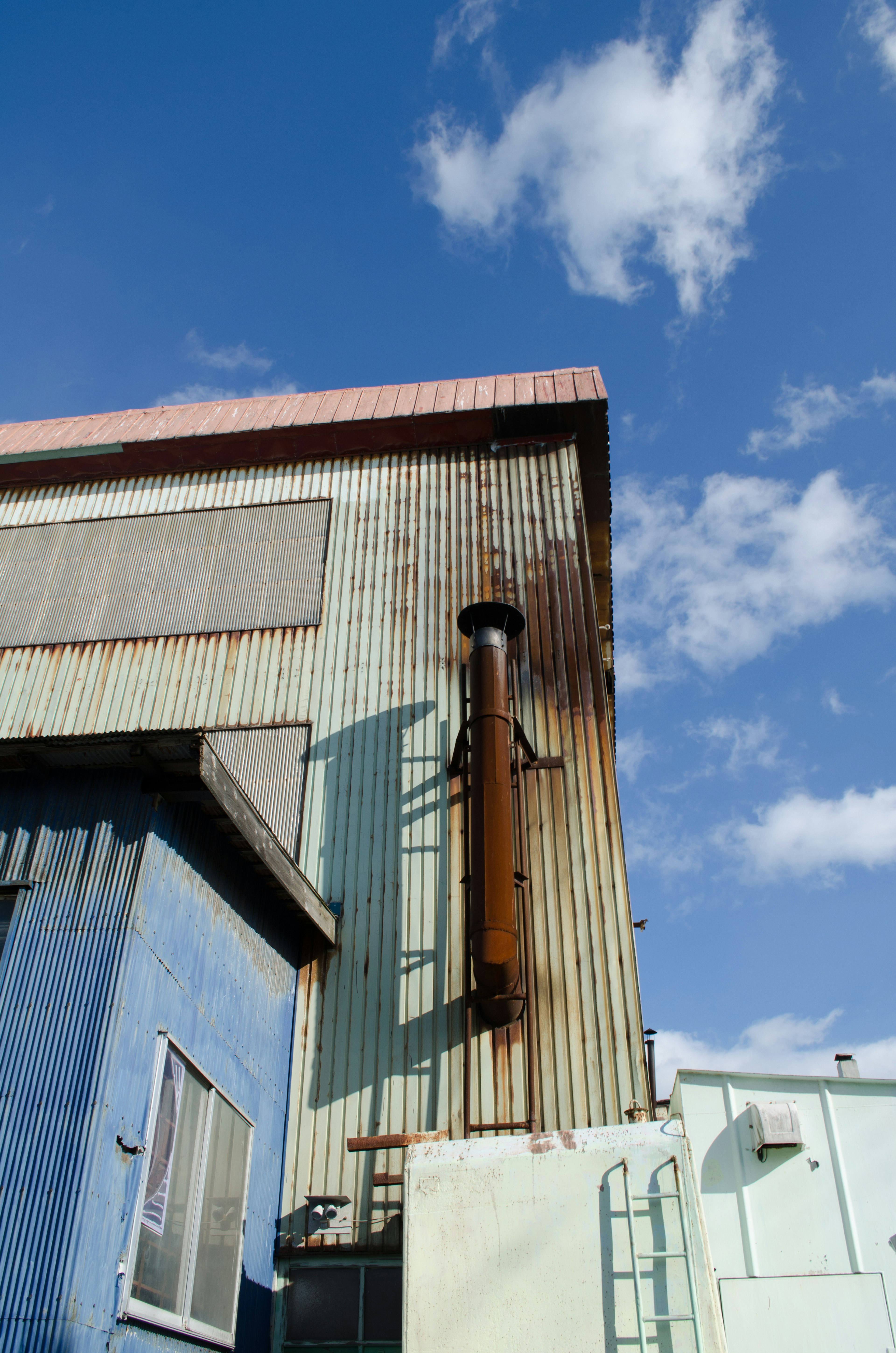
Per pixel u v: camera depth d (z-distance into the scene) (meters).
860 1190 10.66
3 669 16.16
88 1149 6.93
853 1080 11.37
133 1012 7.82
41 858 8.52
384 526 16.83
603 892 12.63
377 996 12.17
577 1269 7.04
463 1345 6.87
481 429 17.45
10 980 7.82
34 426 19.33
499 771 12.35
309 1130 11.33
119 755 8.71
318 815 13.82
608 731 14.02
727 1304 10.05
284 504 17.48
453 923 12.60
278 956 11.67
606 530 18.91
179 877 8.99
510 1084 11.35
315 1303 10.23
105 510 18.06
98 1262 6.79
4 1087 7.29
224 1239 9.14
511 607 13.71
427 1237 7.33
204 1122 8.95
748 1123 11.16
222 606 16.39
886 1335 9.86
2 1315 6.35
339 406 18.20
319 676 15.23
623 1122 11.05
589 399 16.89
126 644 16.17
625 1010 11.77
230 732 14.84
